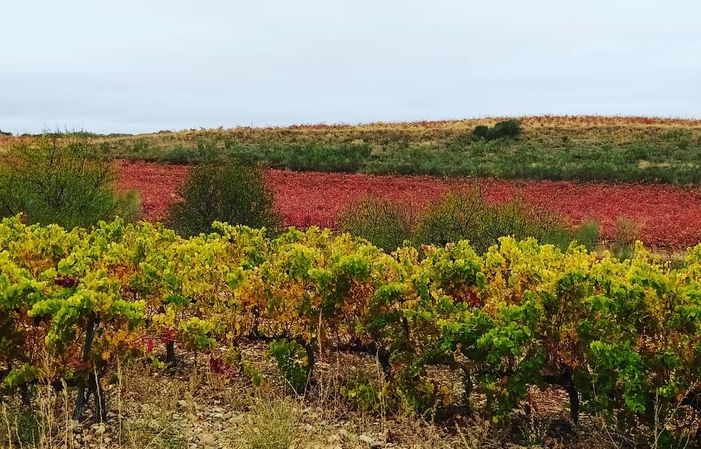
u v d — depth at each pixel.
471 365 5.67
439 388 6.43
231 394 6.24
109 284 5.46
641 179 37.19
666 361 4.91
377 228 15.86
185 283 6.83
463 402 6.13
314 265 6.78
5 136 49.91
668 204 30.03
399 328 6.00
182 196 16.41
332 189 32.72
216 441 5.13
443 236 14.88
